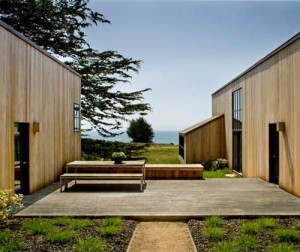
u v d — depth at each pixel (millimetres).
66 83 10273
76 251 3918
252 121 10672
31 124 7492
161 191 7648
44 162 8328
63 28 17500
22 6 16109
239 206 6051
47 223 4988
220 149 15789
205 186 8336
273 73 8547
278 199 6688
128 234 4582
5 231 4578
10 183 6430
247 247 3990
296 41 7020
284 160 7742
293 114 7195
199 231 4734
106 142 20156
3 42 6172
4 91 6215
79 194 7316
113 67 18578
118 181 9172
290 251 3811
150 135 37688
